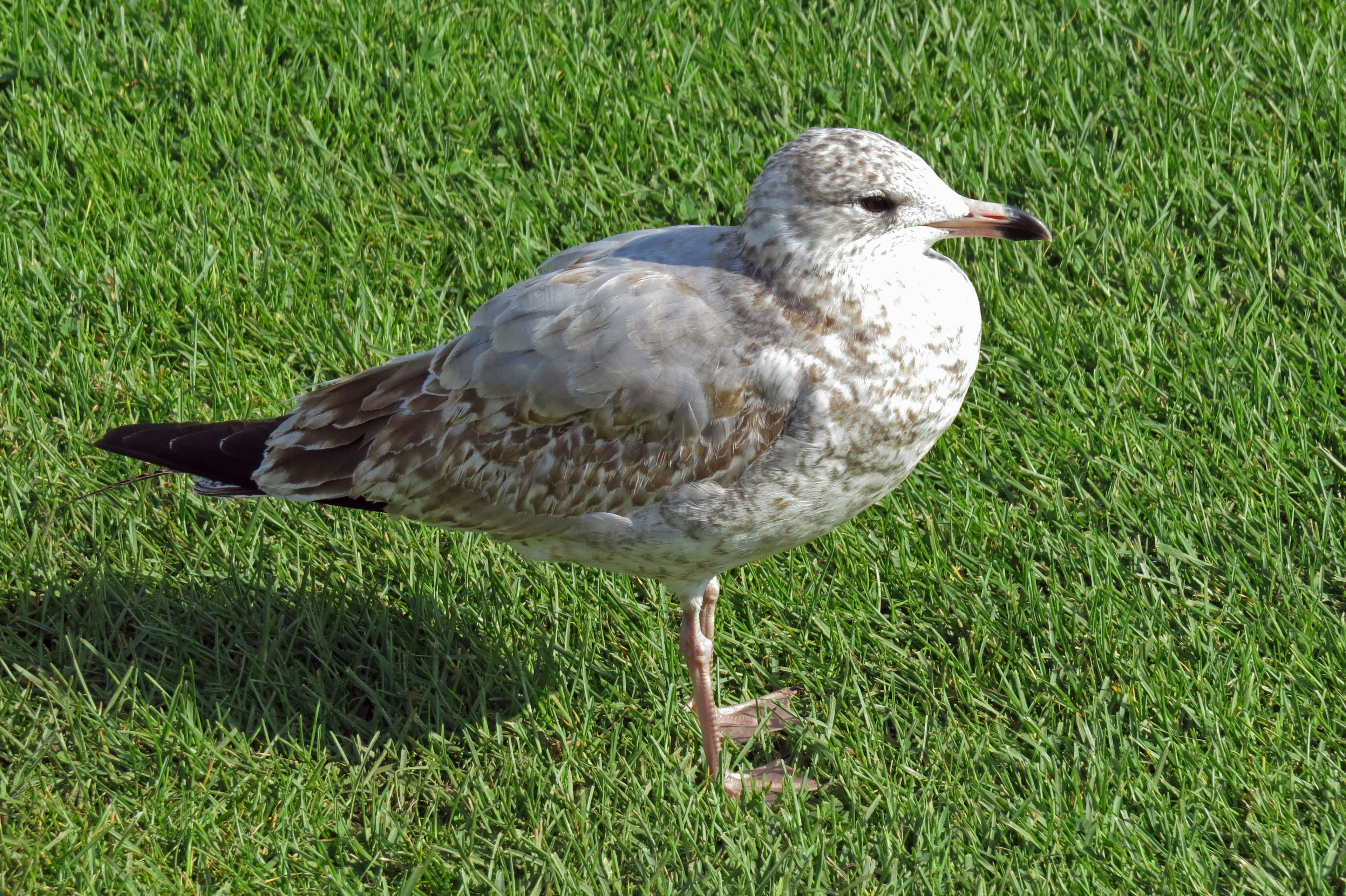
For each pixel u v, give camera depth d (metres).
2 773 8.27
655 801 8.29
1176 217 11.59
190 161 12.32
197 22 13.41
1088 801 7.97
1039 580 9.40
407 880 7.66
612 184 11.96
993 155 12.01
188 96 12.95
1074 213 11.48
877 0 13.41
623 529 7.66
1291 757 8.12
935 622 9.20
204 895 7.71
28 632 9.17
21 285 11.17
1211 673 8.59
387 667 9.00
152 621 9.20
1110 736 8.26
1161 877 7.53
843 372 7.30
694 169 12.10
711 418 7.35
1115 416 10.14
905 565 9.35
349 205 12.02
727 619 9.39
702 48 13.15
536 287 7.59
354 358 10.73
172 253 11.48
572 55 13.13
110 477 9.95
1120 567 9.32
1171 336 10.66
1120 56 12.75
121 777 8.29
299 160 12.32
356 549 9.61
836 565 9.57
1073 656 8.91
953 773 8.30
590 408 7.40
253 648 9.18
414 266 11.53
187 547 9.72
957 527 9.59
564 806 8.19
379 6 13.55
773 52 13.14
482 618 9.34
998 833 7.95
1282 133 12.15
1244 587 9.03
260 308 11.14
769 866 7.77
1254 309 10.65
